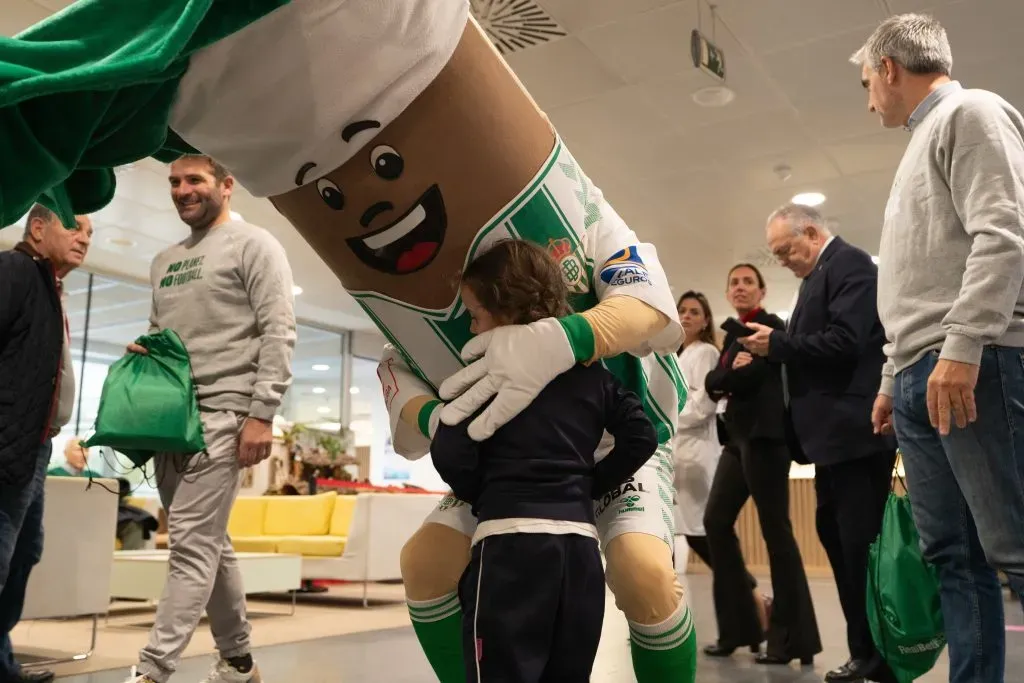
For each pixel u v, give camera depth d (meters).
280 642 3.58
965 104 1.68
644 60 4.68
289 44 1.08
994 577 1.69
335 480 7.61
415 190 1.25
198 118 1.15
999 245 1.55
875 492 2.38
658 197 6.82
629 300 1.33
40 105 1.04
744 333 3.04
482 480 1.31
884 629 1.96
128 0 1.05
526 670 1.20
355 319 10.97
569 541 1.26
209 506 2.15
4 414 2.13
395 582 7.39
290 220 1.38
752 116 5.40
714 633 3.74
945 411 1.57
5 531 2.13
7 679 2.60
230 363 2.23
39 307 2.24
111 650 3.48
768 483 2.88
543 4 4.12
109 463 2.97
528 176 1.31
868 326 2.43
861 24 4.35
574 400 1.32
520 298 1.28
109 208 6.75
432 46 1.15
